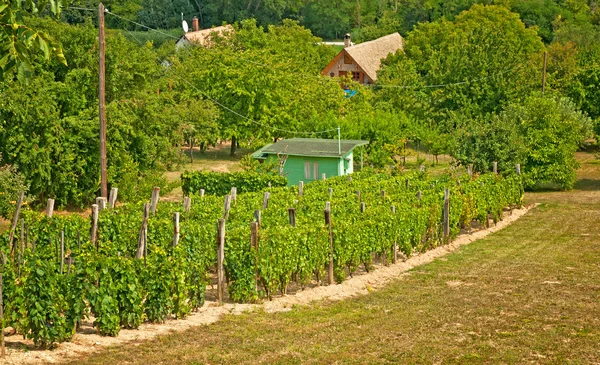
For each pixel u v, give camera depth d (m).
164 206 26.36
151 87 47.19
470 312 19.06
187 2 112.88
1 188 31.03
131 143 42.00
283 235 20.22
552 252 28.55
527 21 109.50
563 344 16.12
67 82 39.94
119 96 42.66
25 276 14.84
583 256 27.66
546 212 39.25
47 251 18.06
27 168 37.94
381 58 86.56
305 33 95.62
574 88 63.88
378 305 19.92
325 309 19.41
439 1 123.62
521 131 48.16
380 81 75.12
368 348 15.77
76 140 39.00
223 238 19.17
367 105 65.25
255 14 117.94
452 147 44.06
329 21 127.12
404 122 57.75
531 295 21.09
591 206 41.22
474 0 119.88
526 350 15.68
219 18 114.88
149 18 106.06
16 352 14.49
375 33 108.38
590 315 18.75
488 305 19.88
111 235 23.19
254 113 62.16
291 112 62.62
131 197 37.16
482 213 33.41
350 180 36.75
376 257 26.84
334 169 45.47
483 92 61.59
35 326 14.62
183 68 66.81
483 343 16.20
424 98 65.38
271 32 81.50
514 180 39.12
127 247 22.42
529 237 32.12
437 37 85.44
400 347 15.86
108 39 43.22
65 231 23.27
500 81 61.41
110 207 26.39
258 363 14.60
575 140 49.16
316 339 16.42
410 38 85.88
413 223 26.41
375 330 17.27
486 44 63.69
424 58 81.75
